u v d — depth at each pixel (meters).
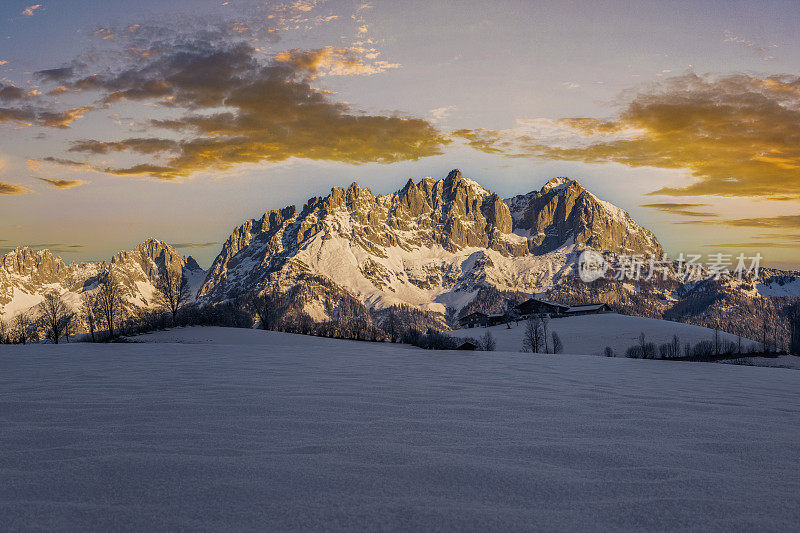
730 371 32.75
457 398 13.32
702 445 8.36
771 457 7.62
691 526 4.99
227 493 5.70
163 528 4.79
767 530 4.90
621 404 12.88
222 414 10.40
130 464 6.72
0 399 12.37
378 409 11.27
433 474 6.50
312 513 5.18
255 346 49.38
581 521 5.09
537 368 27.80
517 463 7.08
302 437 8.42
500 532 4.79
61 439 8.13
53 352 35.81
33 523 4.86
